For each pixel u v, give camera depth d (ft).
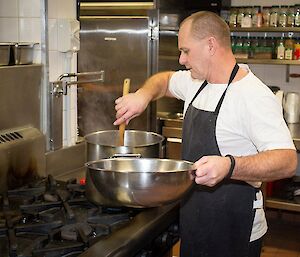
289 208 12.07
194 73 5.75
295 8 13.24
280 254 12.17
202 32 5.46
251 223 5.87
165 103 12.73
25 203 6.07
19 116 7.47
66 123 8.57
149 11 11.65
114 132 6.70
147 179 4.55
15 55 7.41
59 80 8.26
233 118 5.54
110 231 5.15
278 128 5.19
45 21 7.95
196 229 5.98
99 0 12.24
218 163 4.61
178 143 12.39
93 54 12.09
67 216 5.52
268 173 4.88
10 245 4.64
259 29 13.42
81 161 8.64
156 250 5.58
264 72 14.58
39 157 7.48
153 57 11.78
